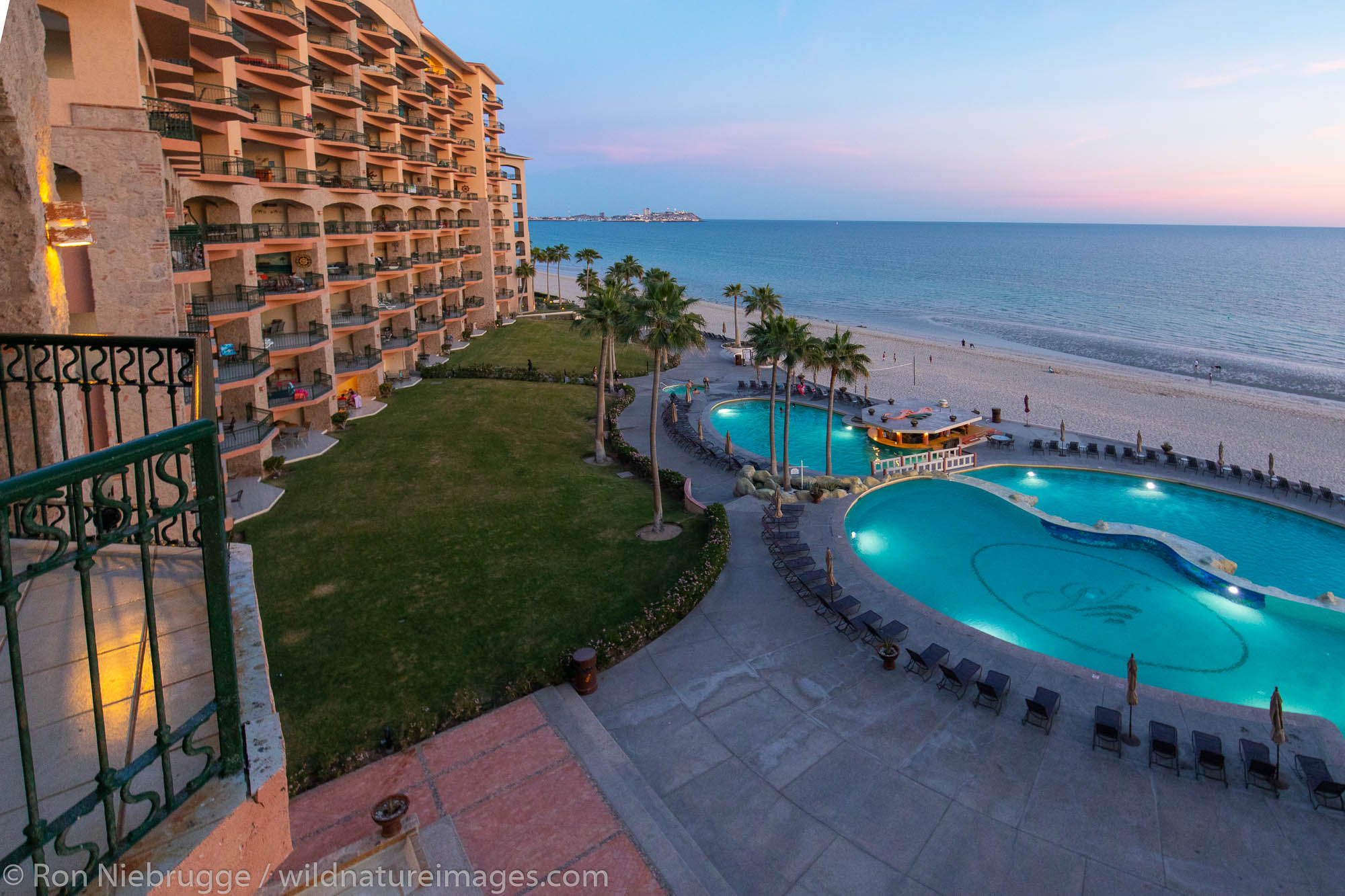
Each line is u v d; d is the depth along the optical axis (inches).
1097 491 1560.0
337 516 1250.0
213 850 144.3
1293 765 670.5
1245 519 1402.6
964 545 1259.8
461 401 2055.9
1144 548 1231.5
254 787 155.0
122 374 242.8
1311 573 1186.6
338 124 2022.6
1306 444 2044.8
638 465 1581.0
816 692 786.8
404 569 1067.3
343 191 1900.8
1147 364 3464.6
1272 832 594.2
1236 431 2186.3
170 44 1065.5
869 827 602.9
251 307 1365.7
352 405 1898.4
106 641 202.1
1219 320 4899.1
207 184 1341.0
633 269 3110.2
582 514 1307.8
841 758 684.7
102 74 848.9
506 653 858.8
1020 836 592.4
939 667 829.8
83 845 128.7
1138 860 568.1
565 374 2418.8
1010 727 726.5
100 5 840.9
